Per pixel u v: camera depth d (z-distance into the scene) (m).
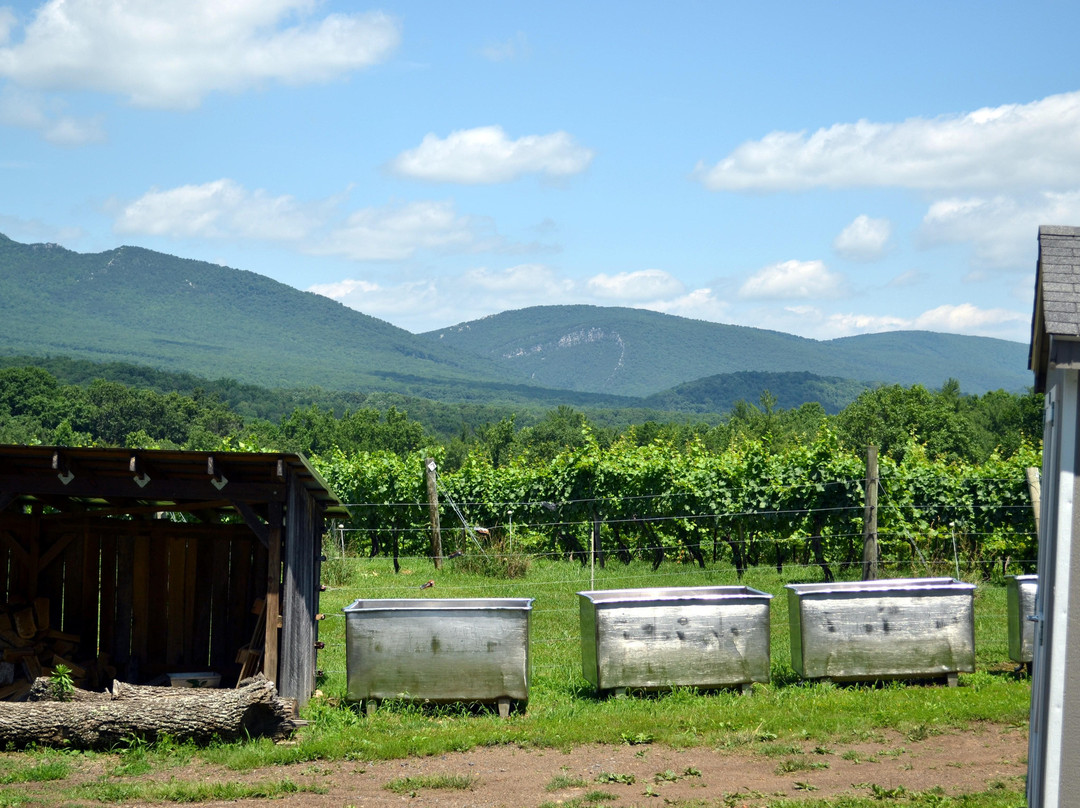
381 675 8.83
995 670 10.45
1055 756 5.25
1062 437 5.28
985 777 6.77
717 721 8.25
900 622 9.61
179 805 6.50
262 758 7.47
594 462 21.28
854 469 18.08
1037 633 5.91
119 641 10.62
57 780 7.00
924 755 7.37
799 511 18.06
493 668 8.80
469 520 22.31
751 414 101.50
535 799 6.56
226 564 10.73
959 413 76.00
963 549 18.58
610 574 18.55
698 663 9.30
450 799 6.58
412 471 22.78
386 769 7.33
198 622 10.70
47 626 10.12
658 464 20.41
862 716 8.34
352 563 19.42
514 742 7.96
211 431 123.00
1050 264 5.48
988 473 18.84
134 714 7.70
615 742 7.92
